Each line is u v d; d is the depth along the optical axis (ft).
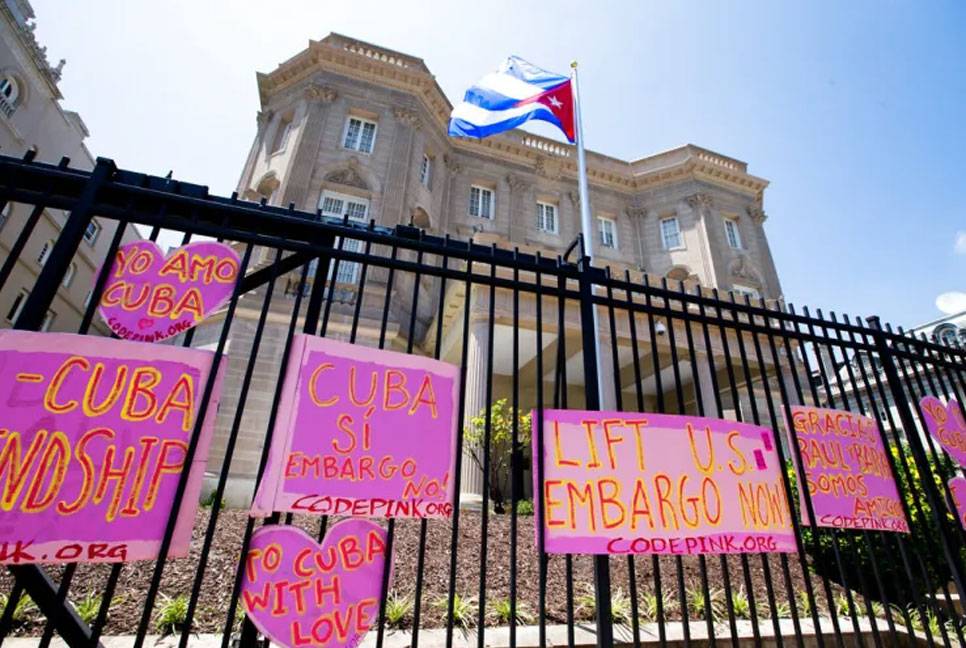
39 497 5.33
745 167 75.20
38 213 6.73
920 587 15.24
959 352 12.64
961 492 10.58
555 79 28.94
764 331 10.14
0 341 5.69
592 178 70.85
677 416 8.55
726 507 8.13
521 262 8.79
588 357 8.57
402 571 13.69
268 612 5.68
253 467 30.09
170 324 6.54
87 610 9.65
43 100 55.88
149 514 5.63
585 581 13.97
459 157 63.77
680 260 64.95
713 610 12.77
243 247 40.91
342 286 40.11
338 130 50.70
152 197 7.22
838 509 9.15
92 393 5.88
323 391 6.76
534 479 7.45
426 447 7.04
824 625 11.85
